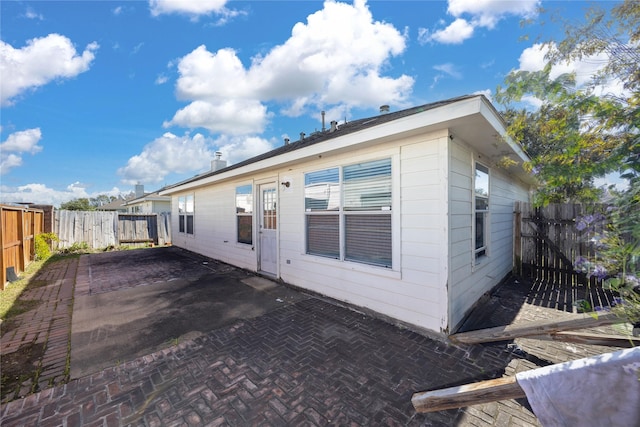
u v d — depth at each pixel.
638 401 0.91
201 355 3.04
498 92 1.57
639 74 1.14
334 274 4.85
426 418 2.09
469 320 4.04
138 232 13.51
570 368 1.04
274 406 2.23
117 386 2.51
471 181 4.29
